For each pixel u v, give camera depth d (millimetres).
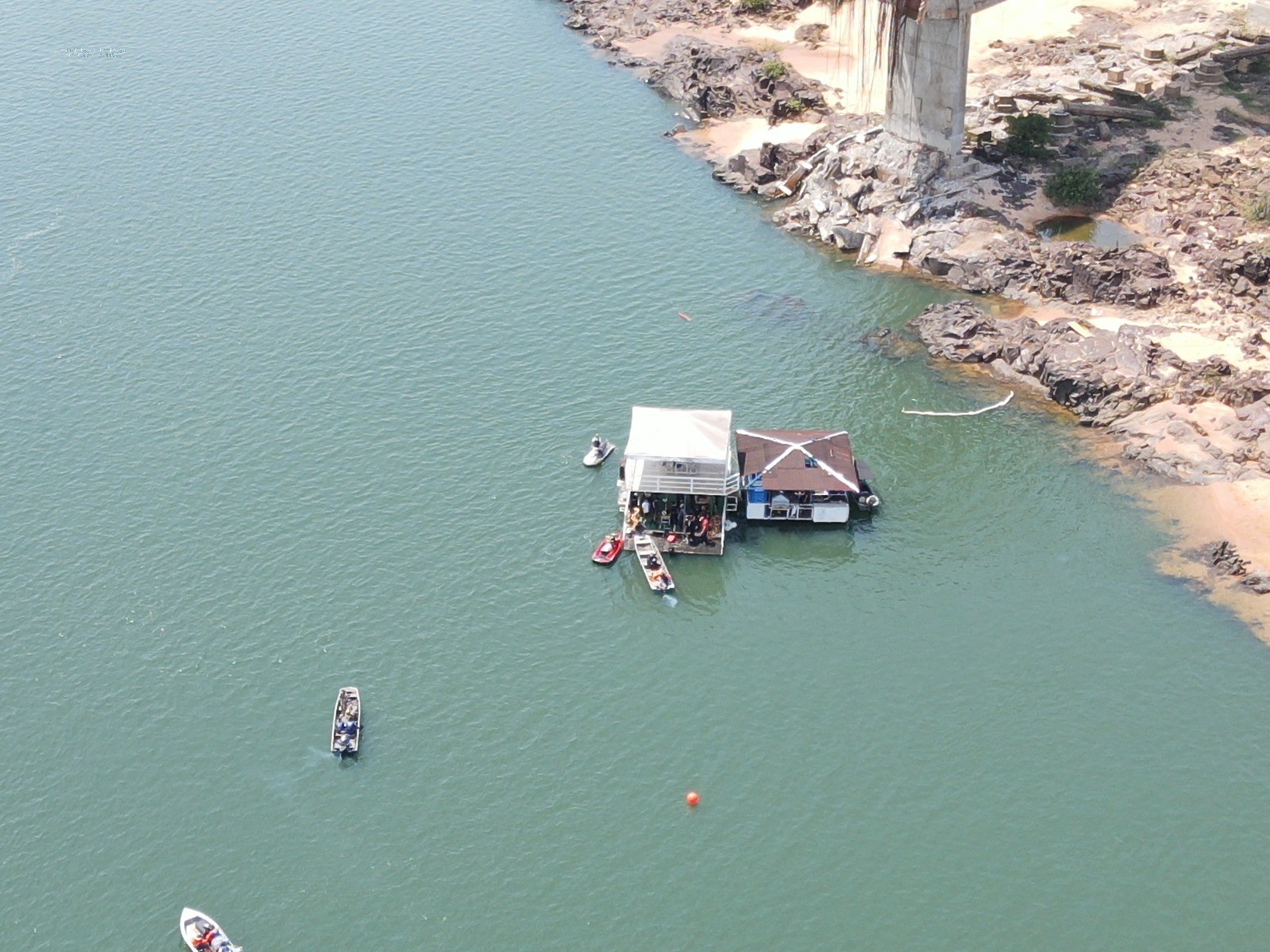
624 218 154875
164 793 96125
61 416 129375
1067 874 90875
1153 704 101188
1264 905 89000
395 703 101875
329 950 87000
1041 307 136875
